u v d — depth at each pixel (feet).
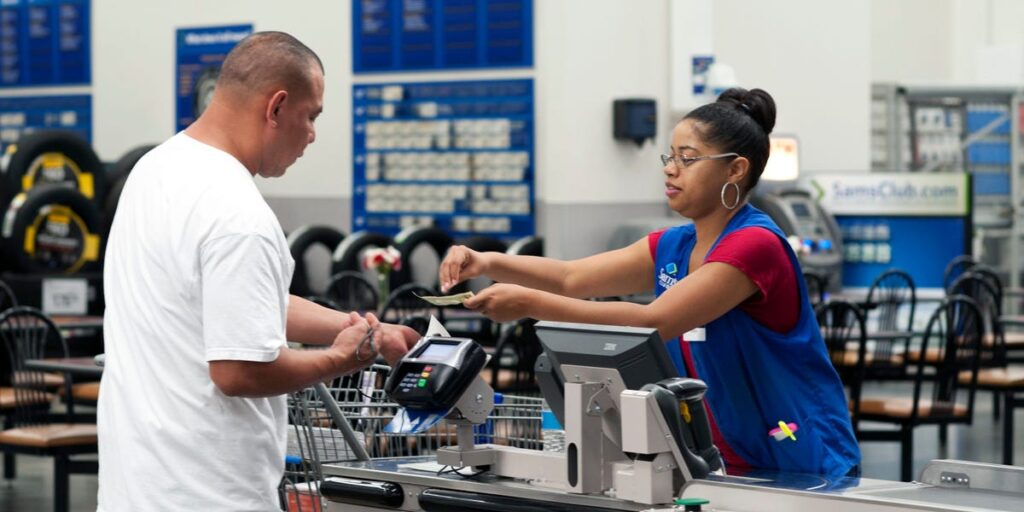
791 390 10.29
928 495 8.78
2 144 42.73
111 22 41.01
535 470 9.89
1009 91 47.01
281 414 9.34
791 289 10.31
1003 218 46.93
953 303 23.89
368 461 11.19
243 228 8.59
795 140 36.99
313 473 11.80
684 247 10.96
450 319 28.86
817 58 39.17
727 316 10.31
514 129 34.99
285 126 9.09
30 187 34.45
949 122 47.29
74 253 33.86
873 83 46.83
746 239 10.12
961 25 50.60
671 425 8.81
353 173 37.47
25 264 32.94
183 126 39.96
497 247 34.78
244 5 38.86
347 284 33.09
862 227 37.27
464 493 9.94
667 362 9.12
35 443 20.77
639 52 35.27
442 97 36.04
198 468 8.77
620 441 9.41
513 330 22.79
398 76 36.70
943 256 36.65
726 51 37.76
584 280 11.30
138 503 8.81
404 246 33.96
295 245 35.32
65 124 41.78
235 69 9.02
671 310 9.97
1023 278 46.93
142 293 8.87
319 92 9.24
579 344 9.39
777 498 8.73
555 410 9.92
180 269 8.71
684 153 10.53
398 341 9.61
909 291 36.88
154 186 8.93
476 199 35.65
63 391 25.99
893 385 37.14
